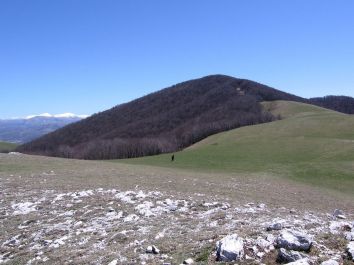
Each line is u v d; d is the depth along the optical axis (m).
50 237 17.77
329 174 54.91
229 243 11.93
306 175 55.50
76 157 158.88
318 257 10.88
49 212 22.61
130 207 22.12
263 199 29.66
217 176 49.59
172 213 20.20
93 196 26.22
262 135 112.62
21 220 21.27
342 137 98.62
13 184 33.62
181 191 30.34
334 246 11.66
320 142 81.75
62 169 47.19
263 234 12.87
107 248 14.77
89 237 16.83
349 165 59.00
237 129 131.38
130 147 158.50
